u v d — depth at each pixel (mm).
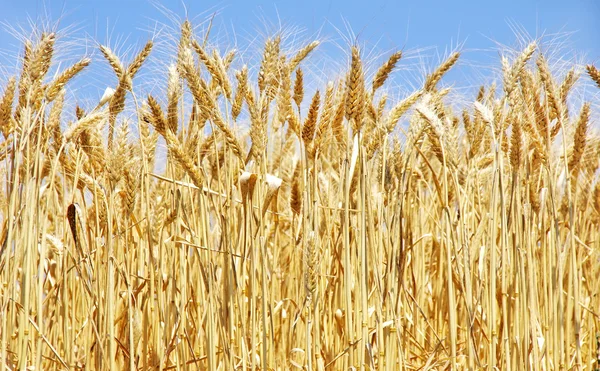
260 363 1699
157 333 1683
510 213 1690
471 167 1759
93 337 1750
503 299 1681
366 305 1616
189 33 1720
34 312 1641
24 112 1620
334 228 1763
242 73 1669
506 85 1735
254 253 1604
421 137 1697
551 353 1729
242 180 1570
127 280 1612
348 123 1624
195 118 1718
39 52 1651
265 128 1648
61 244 1779
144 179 1696
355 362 1661
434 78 1766
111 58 1714
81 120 1657
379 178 1721
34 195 1612
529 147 1755
